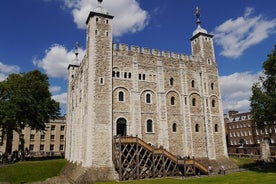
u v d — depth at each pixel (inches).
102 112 1376.7
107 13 1547.7
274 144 2896.2
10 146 2795.3
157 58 1657.2
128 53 1569.9
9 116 1616.6
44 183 1259.8
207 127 1692.9
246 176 1214.9
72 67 2288.4
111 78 1449.3
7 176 1357.0
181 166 1421.0
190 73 1747.0
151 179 1229.7
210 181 1097.4
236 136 3472.0
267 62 1428.4
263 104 1401.3
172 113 1609.3
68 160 1849.2
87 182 1205.7
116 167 1293.1
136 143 1302.9
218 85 1840.6
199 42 1875.0
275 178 1093.8
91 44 1450.5
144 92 1560.0
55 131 3085.6
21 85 1753.2
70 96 2201.0
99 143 1327.5
